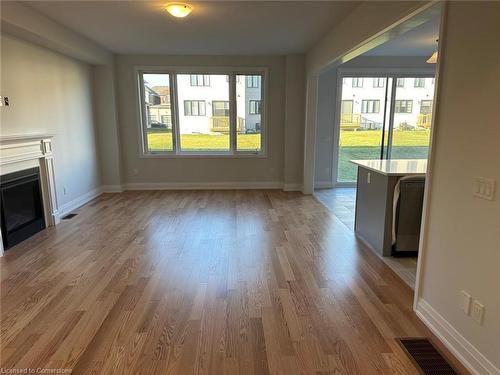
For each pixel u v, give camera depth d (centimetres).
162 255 365
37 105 457
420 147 723
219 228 457
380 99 704
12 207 393
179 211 541
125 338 225
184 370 197
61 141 521
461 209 205
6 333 229
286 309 261
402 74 692
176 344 219
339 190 703
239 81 684
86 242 404
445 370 198
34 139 429
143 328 236
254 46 584
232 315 252
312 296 280
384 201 355
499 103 174
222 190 700
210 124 700
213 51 627
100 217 508
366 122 712
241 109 696
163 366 200
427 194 238
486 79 182
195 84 681
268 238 419
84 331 232
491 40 178
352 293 285
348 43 406
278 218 504
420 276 249
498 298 177
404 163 410
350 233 438
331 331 233
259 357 208
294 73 656
